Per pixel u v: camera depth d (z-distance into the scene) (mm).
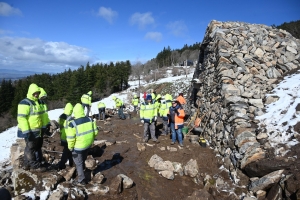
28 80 56688
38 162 5285
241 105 7762
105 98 47312
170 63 90125
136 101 20781
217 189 5496
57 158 7141
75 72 53062
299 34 29172
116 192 5148
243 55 10141
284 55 10469
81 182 5109
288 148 5543
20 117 4719
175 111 8500
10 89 48812
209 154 7594
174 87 37969
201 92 11875
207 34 13508
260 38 11305
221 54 9891
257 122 6977
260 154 5688
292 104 7047
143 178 6223
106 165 6984
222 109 8383
